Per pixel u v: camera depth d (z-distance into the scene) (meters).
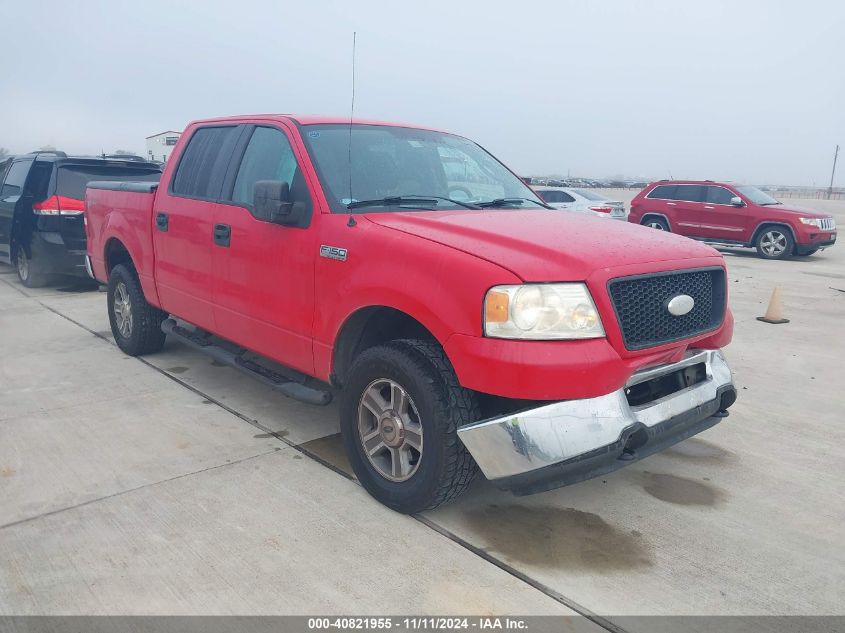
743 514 3.56
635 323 3.07
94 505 3.48
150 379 5.57
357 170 4.05
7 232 10.23
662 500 3.70
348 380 3.57
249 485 3.73
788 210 15.74
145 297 5.77
